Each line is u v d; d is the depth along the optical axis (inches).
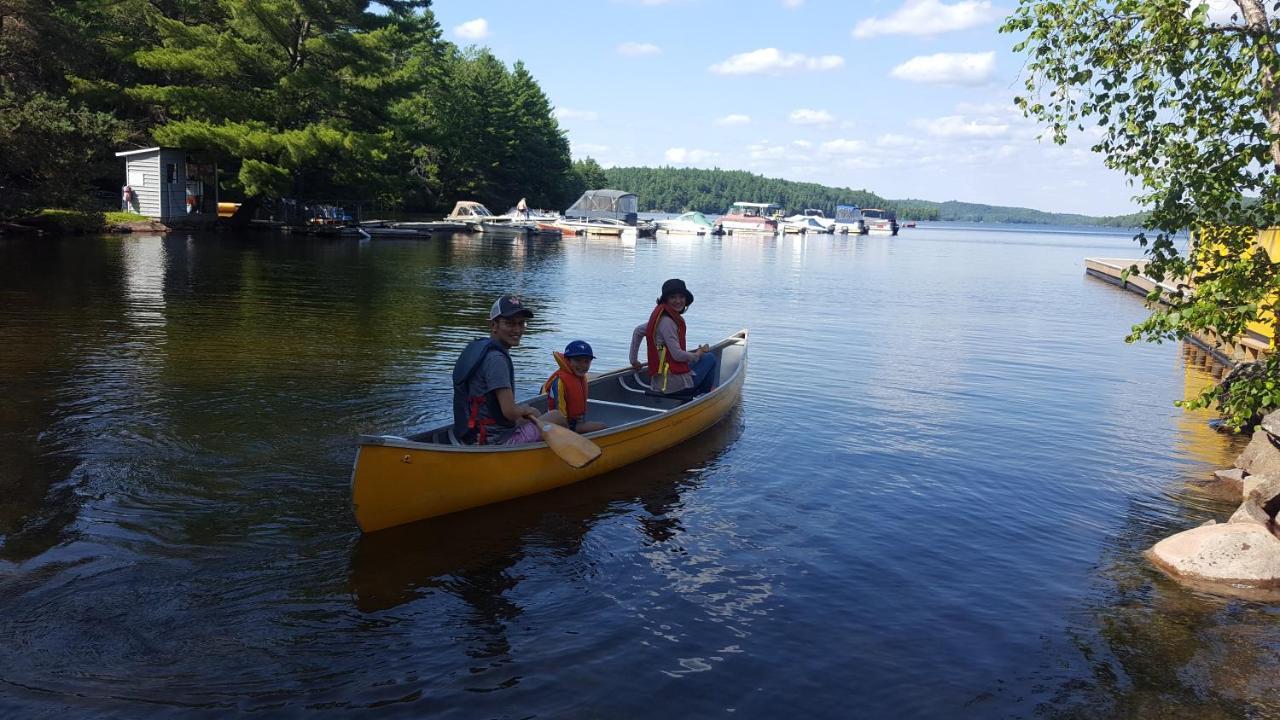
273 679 156.3
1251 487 260.7
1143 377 491.2
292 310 604.4
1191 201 265.7
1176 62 250.8
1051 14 264.2
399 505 224.8
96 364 394.3
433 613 183.3
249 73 1393.9
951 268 1608.0
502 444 249.6
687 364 344.8
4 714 141.7
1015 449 327.6
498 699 152.3
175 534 215.0
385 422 317.4
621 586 199.2
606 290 877.2
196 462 266.2
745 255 1748.3
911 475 290.4
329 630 174.6
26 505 227.1
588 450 245.1
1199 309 247.6
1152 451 331.6
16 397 330.6
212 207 1489.9
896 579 208.1
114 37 1385.3
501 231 2050.9
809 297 917.8
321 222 1503.4
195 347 446.6
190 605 181.3
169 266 854.5
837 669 166.1
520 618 182.4
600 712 149.2
